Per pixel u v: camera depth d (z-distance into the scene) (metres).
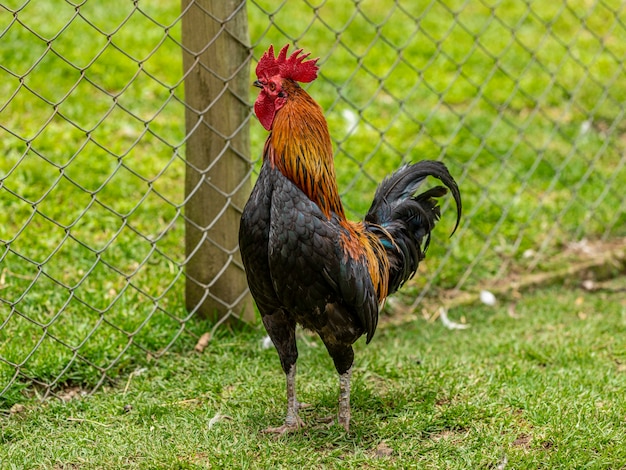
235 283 4.85
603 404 4.06
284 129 3.47
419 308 5.38
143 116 7.24
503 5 10.68
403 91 8.28
